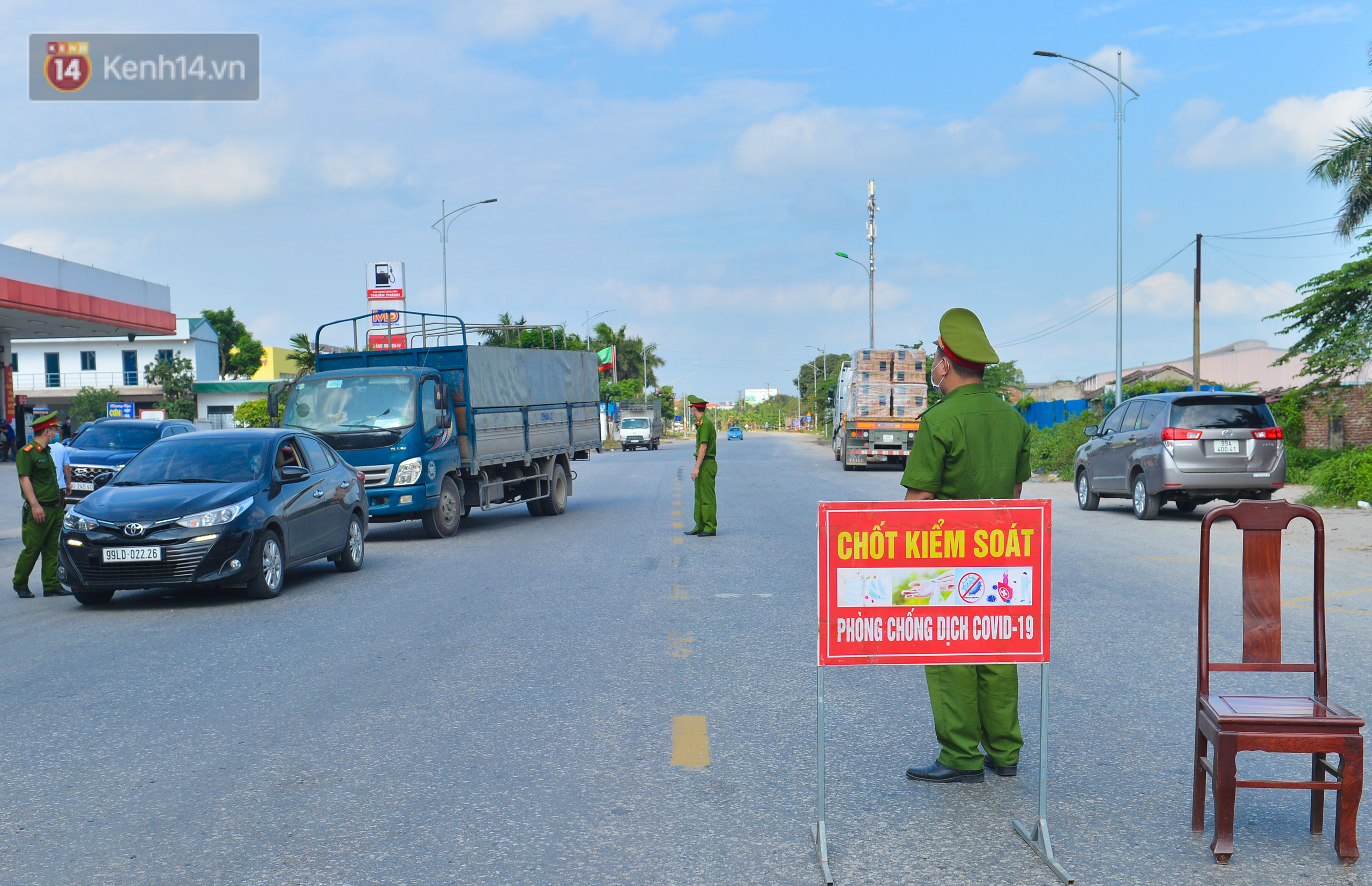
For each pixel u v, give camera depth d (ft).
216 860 12.89
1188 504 57.26
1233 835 12.64
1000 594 13.05
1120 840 13.29
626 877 12.26
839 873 12.33
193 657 24.52
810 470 107.55
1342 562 37.45
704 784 15.49
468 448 52.29
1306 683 20.81
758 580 34.65
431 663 23.38
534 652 24.30
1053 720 18.54
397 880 12.26
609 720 18.75
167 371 208.64
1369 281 71.56
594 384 70.23
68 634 27.99
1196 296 127.54
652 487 83.82
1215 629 26.05
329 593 33.88
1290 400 81.15
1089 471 59.06
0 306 101.55
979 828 13.70
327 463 38.73
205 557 31.32
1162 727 18.06
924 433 15.14
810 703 19.88
